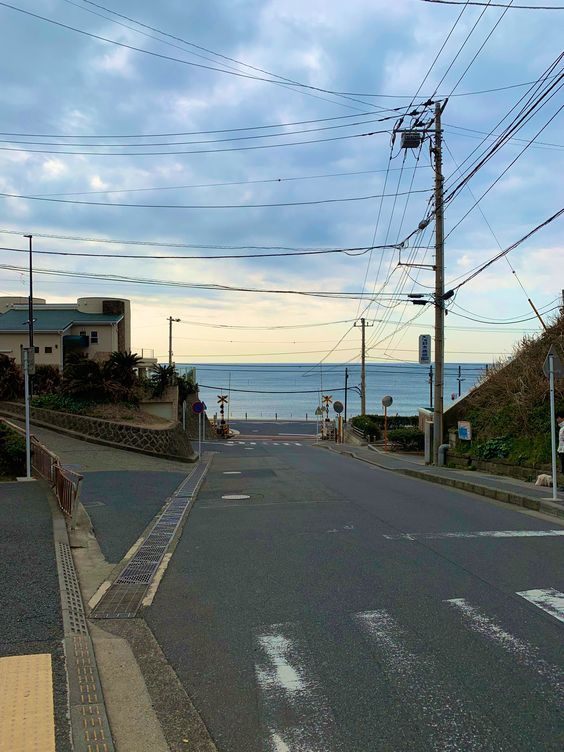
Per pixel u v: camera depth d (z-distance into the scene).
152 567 7.65
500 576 6.74
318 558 7.75
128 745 3.51
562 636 4.95
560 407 16.56
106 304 48.16
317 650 4.77
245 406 144.25
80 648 4.83
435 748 3.35
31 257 29.38
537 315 20.02
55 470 12.66
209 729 3.67
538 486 14.18
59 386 31.67
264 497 14.01
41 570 7.06
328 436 54.56
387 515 10.99
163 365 41.09
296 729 3.61
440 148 21.61
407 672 4.32
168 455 27.11
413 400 153.25
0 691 4.07
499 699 3.88
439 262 22.48
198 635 5.23
